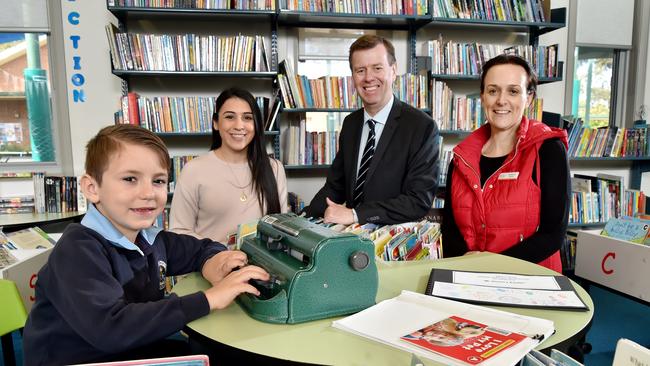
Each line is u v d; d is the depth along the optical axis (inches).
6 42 124.0
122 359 37.5
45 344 36.1
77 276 34.6
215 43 115.2
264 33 127.1
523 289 43.3
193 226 71.4
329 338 33.6
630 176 153.2
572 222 135.6
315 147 123.2
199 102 117.3
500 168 63.8
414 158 72.7
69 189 121.0
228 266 43.9
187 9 110.0
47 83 127.0
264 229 45.5
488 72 65.1
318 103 121.4
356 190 78.6
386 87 75.0
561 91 146.6
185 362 26.0
